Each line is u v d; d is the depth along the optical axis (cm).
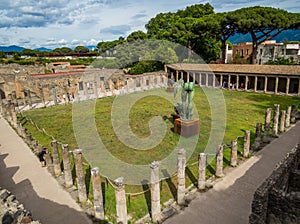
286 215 744
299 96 3444
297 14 4006
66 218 977
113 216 980
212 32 4169
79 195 1077
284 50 5209
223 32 4375
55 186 1215
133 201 1076
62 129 2136
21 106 3094
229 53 7069
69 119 2439
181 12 5138
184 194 1058
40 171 1369
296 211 722
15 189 1190
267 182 799
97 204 945
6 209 708
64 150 1171
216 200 1070
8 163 1471
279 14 3841
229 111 2675
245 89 4016
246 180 1226
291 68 3547
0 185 1225
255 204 733
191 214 986
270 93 3766
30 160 1509
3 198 754
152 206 941
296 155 1027
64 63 4897
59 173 1323
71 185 1212
